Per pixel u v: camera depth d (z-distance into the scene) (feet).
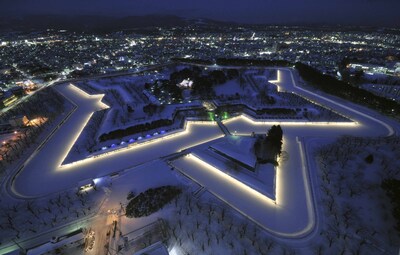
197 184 309.01
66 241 230.07
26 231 249.14
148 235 238.07
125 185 310.86
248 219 254.68
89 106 606.55
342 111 523.29
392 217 243.81
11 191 310.65
